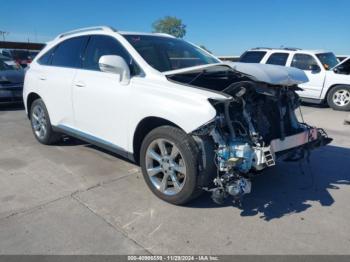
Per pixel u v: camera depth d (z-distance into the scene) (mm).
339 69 9688
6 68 9719
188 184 3232
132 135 3752
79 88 4395
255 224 3164
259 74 3297
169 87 3377
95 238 2912
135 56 3889
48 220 3186
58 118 4992
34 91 5387
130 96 3678
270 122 3557
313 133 3881
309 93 10289
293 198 3721
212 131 3045
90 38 4566
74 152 5180
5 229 3027
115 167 4547
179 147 3215
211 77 3674
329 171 4531
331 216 3338
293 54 10477
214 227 3102
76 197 3660
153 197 3658
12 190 3824
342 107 9750
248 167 3102
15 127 6910
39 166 4582
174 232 3018
